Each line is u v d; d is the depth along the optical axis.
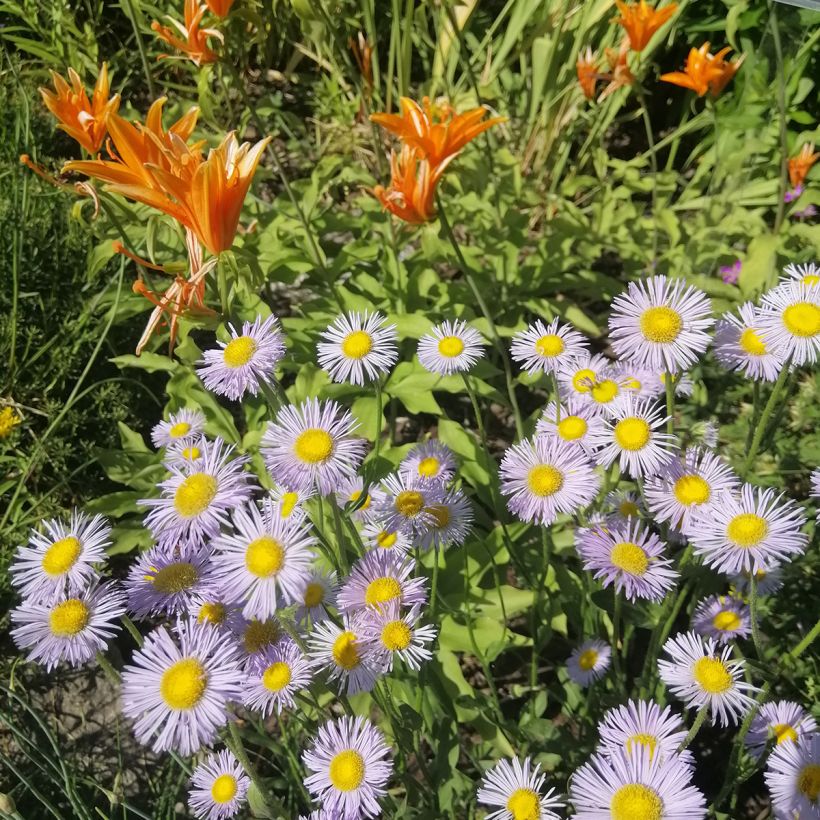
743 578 0.43
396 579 0.35
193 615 0.34
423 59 0.95
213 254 0.41
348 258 0.70
